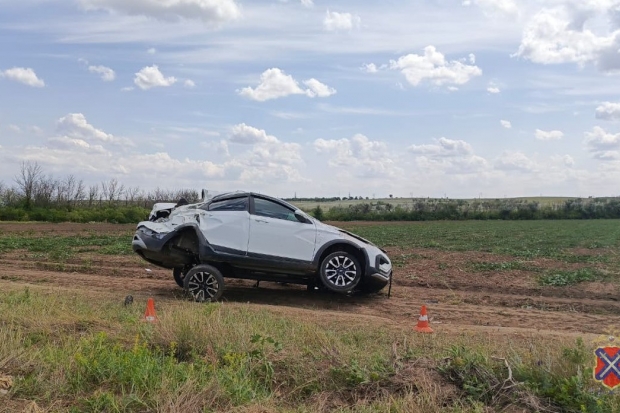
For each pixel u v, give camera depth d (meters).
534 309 11.89
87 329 7.06
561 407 5.10
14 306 8.07
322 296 12.45
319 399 5.36
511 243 29.91
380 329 8.86
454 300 12.69
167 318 6.89
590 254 23.50
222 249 11.19
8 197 52.81
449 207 73.06
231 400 5.05
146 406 4.86
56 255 18.61
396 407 5.03
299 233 11.46
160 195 60.16
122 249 21.44
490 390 5.32
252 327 7.28
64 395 5.05
